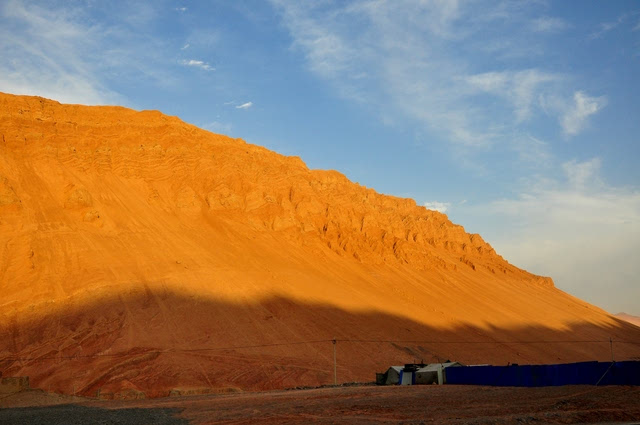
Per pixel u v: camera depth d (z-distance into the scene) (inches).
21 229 3208.7
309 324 3400.6
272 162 5477.4
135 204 3912.4
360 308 3836.1
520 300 5497.1
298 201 4904.0
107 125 4276.6
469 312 4665.4
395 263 4980.3
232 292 3427.7
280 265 3983.8
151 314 2999.5
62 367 2453.2
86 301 2930.6
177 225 3932.1
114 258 3334.2
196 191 4333.2
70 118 4163.4
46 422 1278.3
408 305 4274.1
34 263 3053.6
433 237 6353.3
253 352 2957.7
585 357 4443.9
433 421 1081.4
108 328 2792.8
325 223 4926.2
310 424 1117.1
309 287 3853.3
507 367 2095.2
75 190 3609.7
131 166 4156.0
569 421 1051.3
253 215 4407.0
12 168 3516.2
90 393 2263.8
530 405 1336.1
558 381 1900.8
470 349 3875.5
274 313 3390.7
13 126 3742.6
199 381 2508.6
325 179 6033.5
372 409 1370.6
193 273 3457.2
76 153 3927.2
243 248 3983.8
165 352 2709.2
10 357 2470.5
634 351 4985.2
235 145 5246.1
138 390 2223.2
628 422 1037.8
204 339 2947.8
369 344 3408.0
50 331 2694.4
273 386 2591.0
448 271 5433.1
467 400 1520.7
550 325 5073.8
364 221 5300.2
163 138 4478.3
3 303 2773.1
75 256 3225.9
